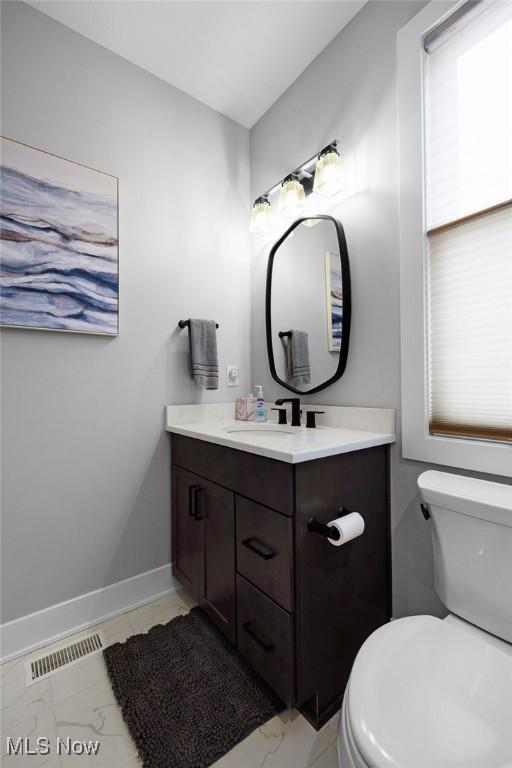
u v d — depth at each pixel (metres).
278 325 1.82
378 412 1.33
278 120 1.83
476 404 1.08
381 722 0.60
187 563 1.53
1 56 1.28
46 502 1.37
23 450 1.33
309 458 0.96
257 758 0.91
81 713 1.04
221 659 1.22
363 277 1.40
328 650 1.05
